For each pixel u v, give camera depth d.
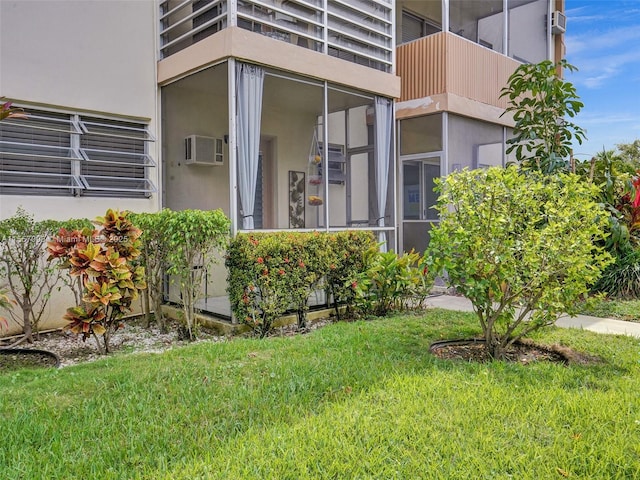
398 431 2.85
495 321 4.56
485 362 4.24
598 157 8.39
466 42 8.85
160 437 2.82
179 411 3.15
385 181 7.82
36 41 5.91
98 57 6.43
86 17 6.31
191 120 7.25
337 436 2.80
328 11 6.89
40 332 5.89
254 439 2.77
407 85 8.98
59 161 6.15
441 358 4.37
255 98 6.02
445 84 8.43
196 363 4.12
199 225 5.28
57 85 6.07
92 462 2.54
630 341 4.88
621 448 2.66
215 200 7.55
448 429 2.88
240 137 5.87
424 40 8.74
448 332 5.31
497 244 4.20
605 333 5.28
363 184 7.73
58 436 2.82
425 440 2.75
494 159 9.66
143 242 5.84
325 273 6.16
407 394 3.39
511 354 4.54
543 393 3.42
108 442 2.76
